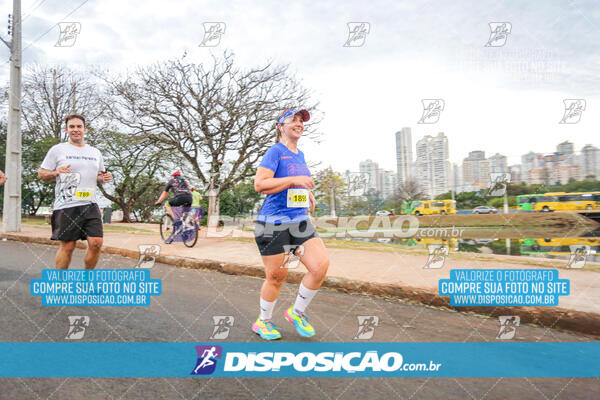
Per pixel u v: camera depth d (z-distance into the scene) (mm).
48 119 17609
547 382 1806
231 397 1591
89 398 1538
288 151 2361
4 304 2895
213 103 14859
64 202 3014
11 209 9281
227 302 3217
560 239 10133
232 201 20594
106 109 15523
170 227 7750
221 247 6938
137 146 16422
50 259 5387
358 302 3338
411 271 4254
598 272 4062
